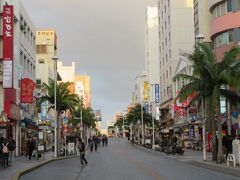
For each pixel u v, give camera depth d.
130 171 22.31
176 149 40.44
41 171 23.31
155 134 80.81
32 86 39.97
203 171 22.17
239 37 40.12
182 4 70.69
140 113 79.62
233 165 24.11
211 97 26.84
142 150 57.59
